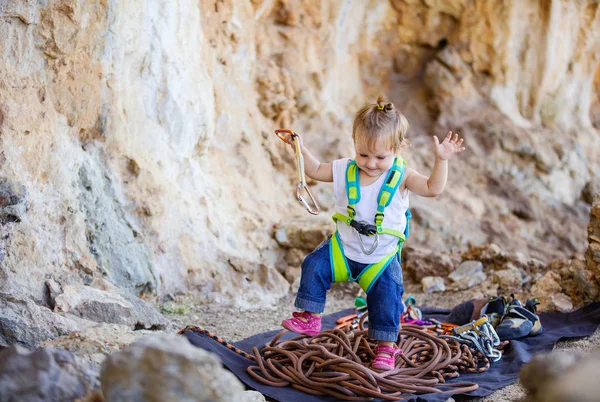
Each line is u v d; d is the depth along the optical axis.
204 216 6.65
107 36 5.71
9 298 4.20
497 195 9.40
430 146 9.44
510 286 6.42
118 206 5.82
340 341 4.22
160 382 2.34
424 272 7.00
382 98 4.09
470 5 9.56
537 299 5.42
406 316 5.30
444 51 9.76
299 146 4.20
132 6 5.98
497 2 9.59
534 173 9.73
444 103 9.72
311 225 7.28
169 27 6.52
